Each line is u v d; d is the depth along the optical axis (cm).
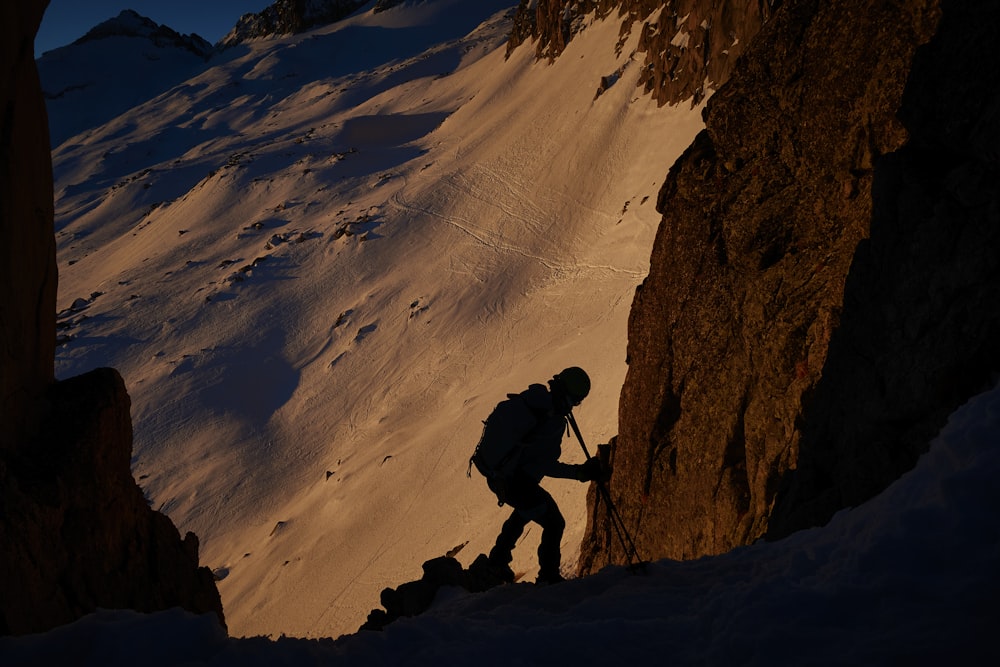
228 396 7188
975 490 333
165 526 762
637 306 1582
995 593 285
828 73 1052
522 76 13725
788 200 1124
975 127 583
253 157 13800
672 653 332
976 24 612
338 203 11025
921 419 579
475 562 762
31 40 604
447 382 6544
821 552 405
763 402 1059
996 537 312
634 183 8219
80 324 8862
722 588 418
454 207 9794
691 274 1341
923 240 599
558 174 9344
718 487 1168
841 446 679
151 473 6278
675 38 8888
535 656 334
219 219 11588
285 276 9175
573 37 12644
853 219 991
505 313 7350
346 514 4731
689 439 1277
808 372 979
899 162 657
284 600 4091
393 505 4541
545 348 6241
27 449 603
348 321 8062
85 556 612
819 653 289
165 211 13138
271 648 340
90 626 344
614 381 4319
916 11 925
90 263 12350
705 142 1415
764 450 1045
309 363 7619
